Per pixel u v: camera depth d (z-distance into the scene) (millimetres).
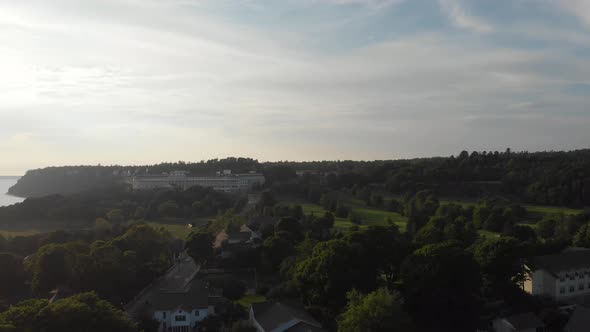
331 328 79188
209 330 82688
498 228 152375
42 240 138500
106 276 97000
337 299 83000
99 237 144125
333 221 159500
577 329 74375
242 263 125125
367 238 92875
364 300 71188
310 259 90875
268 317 76500
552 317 81438
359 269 86500
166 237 146375
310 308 83625
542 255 104250
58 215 192750
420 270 82188
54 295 95062
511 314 84000
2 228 180000
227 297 98938
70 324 62656
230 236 144125
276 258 119000
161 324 85000
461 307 79375
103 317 65312
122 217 189250
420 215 164625
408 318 75250
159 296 89438
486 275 91125
